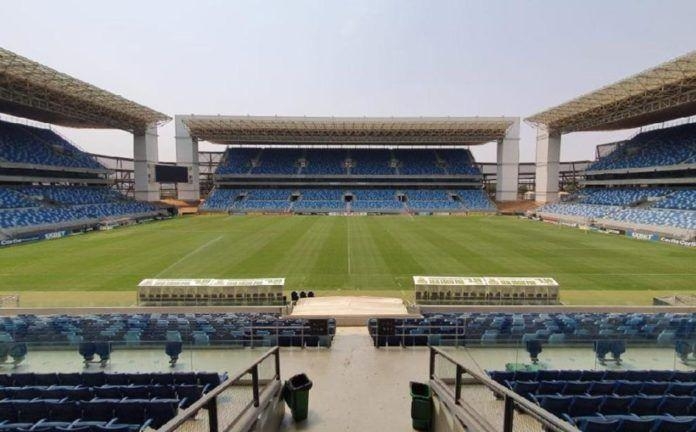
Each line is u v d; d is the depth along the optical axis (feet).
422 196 270.26
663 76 147.02
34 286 79.25
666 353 36.14
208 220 203.92
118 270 91.97
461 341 39.65
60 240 136.77
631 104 186.39
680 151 190.60
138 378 28.04
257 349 37.99
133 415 21.67
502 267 94.43
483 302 67.97
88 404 21.65
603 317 52.21
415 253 110.93
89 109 201.46
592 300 70.08
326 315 53.47
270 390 23.71
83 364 34.94
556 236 144.46
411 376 32.94
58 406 21.67
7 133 191.83
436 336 40.52
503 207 261.24
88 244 127.85
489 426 18.56
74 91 170.71
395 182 283.59
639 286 79.30
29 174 183.73
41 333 43.24
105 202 205.46
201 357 36.04
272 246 122.11
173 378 28.12
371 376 32.91
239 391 24.29
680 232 139.13
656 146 209.97
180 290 67.72
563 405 21.81
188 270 91.76
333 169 285.23
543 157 246.47
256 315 56.18
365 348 39.88
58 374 27.96
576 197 228.02
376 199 265.34
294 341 41.32
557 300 68.44
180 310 63.16
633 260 102.63
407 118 244.63
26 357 35.70
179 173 249.96
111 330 44.39
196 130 258.98
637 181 202.69
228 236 144.05
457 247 120.57
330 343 40.88
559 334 40.19
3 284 80.64
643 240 135.44
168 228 169.17
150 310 62.85
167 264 97.76
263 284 68.03
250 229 164.35
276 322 48.67
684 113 198.70
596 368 33.94
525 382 25.59
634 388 25.35
